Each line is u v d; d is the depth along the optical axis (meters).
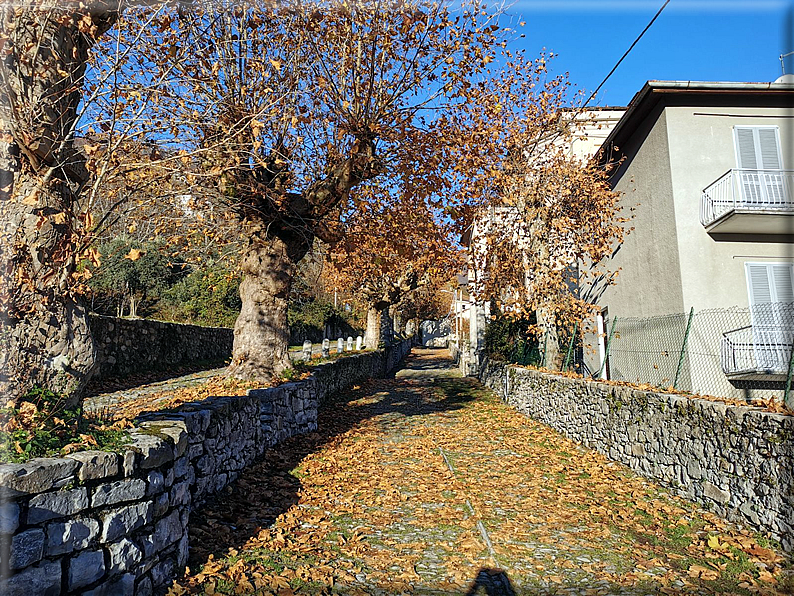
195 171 7.41
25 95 3.93
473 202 12.62
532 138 15.55
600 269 18.02
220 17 8.01
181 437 4.35
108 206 5.36
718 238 12.89
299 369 12.38
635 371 14.87
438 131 10.70
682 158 13.12
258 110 7.89
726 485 6.09
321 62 9.38
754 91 12.94
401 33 9.21
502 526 5.87
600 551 5.20
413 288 26.98
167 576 3.99
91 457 3.23
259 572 4.35
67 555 3.00
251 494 6.40
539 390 13.46
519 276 16.23
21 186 3.88
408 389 20.33
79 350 3.96
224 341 23.95
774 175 12.70
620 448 8.92
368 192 10.95
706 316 12.45
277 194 9.55
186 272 26.38
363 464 8.60
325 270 24.16
